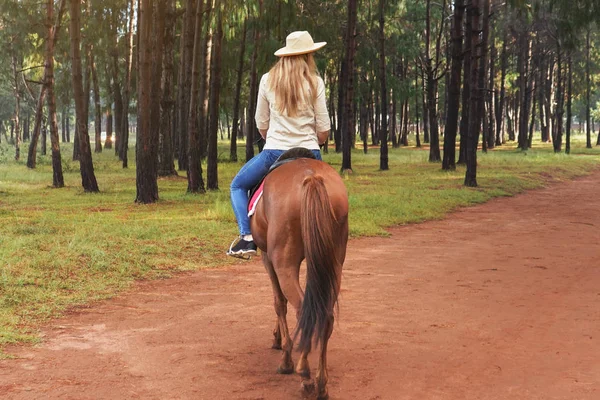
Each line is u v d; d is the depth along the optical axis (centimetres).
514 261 1077
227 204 1616
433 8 4931
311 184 446
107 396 493
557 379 530
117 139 4675
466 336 655
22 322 690
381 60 3197
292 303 463
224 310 762
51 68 2355
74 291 830
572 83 6350
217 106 2139
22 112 7462
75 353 597
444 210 1783
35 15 3309
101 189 2258
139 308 768
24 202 1825
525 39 5431
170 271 972
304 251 462
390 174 2931
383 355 594
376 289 872
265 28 2819
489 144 5822
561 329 678
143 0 1756
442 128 8788
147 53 1753
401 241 1287
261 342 638
